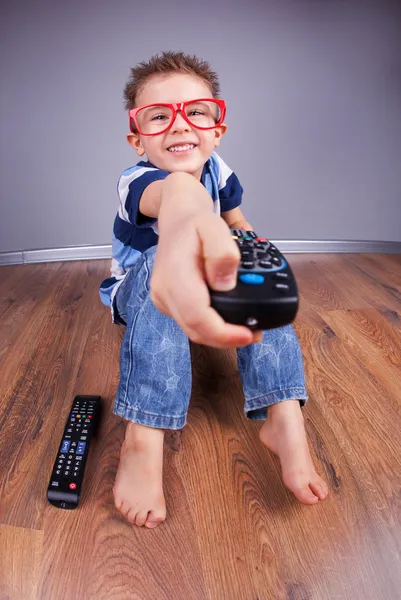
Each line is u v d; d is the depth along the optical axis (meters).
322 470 0.80
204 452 0.84
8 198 1.80
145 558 0.65
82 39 1.65
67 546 0.66
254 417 0.87
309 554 0.65
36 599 0.59
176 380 0.77
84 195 1.83
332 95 1.79
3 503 0.73
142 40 1.67
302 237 1.96
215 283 0.35
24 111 1.71
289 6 1.68
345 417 0.93
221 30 1.69
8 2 1.58
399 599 0.59
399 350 1.18
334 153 1.87
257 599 0.59
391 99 1.82
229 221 1.23
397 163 1.90
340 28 1.71
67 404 0.97
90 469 0.80
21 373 1.08
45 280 1.69
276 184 1.89
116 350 1.18
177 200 0.44
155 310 0.77
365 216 1.96
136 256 1.03
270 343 0.82
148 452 0.75
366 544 0.67
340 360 1.13
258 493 0.75
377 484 0.77
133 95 0.97
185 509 0.73
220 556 0.65
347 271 1.76
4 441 0.86
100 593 0.60
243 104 1.77
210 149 0.96
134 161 1.80
